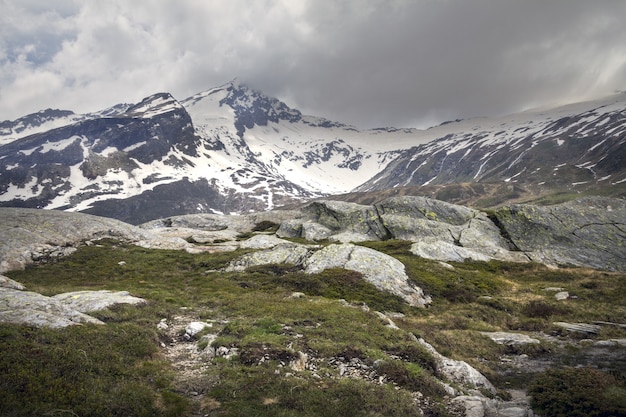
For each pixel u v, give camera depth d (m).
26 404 12.33
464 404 16.55
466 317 37.22
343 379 17.33
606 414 15.39
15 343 15.88
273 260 54.19
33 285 38.34
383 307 38.19
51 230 60.88
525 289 48.84
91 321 21.53
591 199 86.88
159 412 13.59
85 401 13.12
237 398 15.11
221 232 92.62
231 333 23.09
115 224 70.88
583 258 63.25
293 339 22.19
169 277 49.66
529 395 18.88
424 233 76.62
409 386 17.73
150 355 19.02
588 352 27.14
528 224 74.06
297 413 14.15
